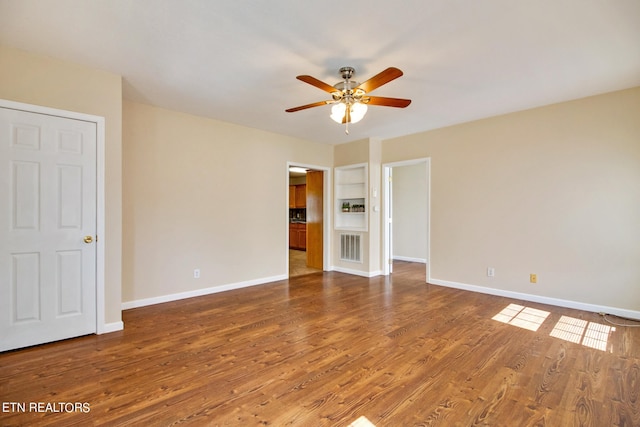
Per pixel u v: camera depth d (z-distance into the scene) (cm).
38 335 258
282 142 513
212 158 428
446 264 465
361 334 283
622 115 324
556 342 265
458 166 449
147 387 197
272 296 413
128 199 357
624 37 225
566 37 225
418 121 434
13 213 247
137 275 364
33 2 188
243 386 199
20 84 247
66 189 269
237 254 457
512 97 344
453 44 234
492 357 239
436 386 199
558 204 364
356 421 166
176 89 324
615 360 233
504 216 406
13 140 246
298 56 253
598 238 339
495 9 194
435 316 332
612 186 330
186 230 404
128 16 203
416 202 718
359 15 200
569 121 356
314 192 622
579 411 174
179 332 288
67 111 266
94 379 206
